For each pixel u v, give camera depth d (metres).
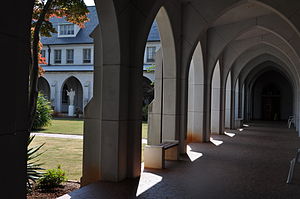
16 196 2.92
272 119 33.19
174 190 5.28
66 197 4.71
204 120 12.31
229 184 5.81
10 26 2.79
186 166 7.41
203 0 8.95
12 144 2.86
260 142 12.73
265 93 33.75
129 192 5.07
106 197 4.76
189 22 9.09
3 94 2.74
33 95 5.24
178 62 8.91
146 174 6.46
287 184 5.91
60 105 31.98
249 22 12.33
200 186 5.61
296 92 20.84
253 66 23.09
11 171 2.86
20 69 2.93
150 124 9.38
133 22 6.03
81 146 11.05
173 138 8.75
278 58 20.69
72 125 20.14
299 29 8.67
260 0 8.87
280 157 9.07
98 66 6.35
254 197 5.03
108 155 5.77
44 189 5.66
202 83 12.21
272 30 12.16
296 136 15.50
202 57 12.01
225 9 8.84
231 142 12.48
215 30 12.87
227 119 19.58
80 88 35.34
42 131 16.31
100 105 6.28
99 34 6.35
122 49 5.74
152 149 7.13
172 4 8.28
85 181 6.23
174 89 8.74
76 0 6.27
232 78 19.67
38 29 5.26
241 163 7.99
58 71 31.83
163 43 8.64
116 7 5.41
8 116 2.80
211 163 7.88
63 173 6.10
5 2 2.73
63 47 34.47
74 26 34.66
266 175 6.67
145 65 30.55
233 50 16.31
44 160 8.48
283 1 8.73
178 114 8.96
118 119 5.70
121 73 5.75
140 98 6.28
